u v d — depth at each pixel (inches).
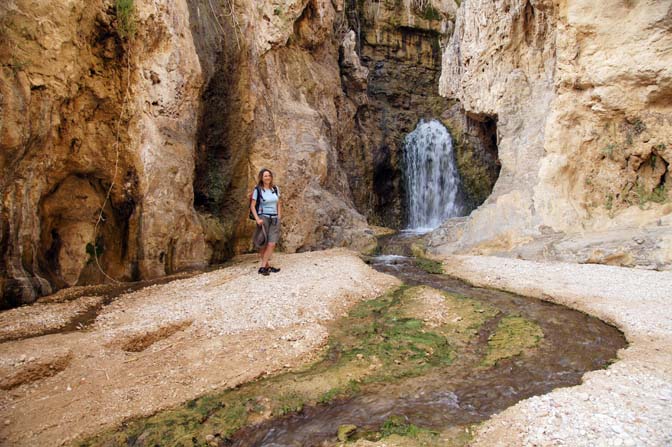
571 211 409.7
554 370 179.2
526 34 490.6
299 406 153.0
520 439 124.6
